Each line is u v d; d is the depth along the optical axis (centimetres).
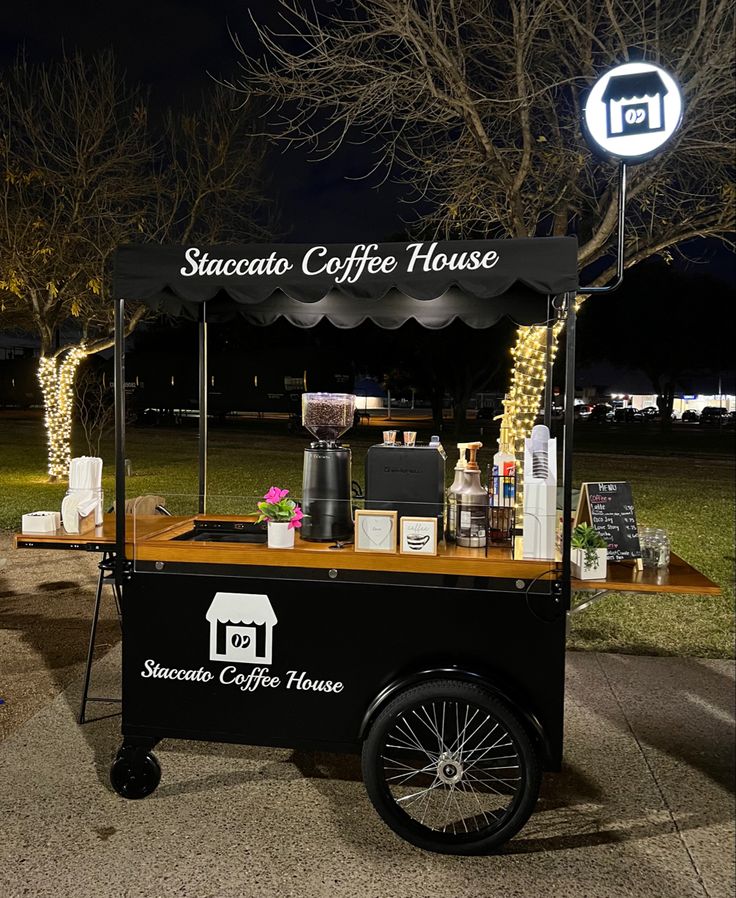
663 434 3275
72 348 1195
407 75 572
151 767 268
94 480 315
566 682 388
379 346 2608
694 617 506
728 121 586
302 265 238
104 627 470
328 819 261
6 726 328
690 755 310
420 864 236
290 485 1170
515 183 595
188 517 342
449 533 264
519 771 234
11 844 243
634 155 306
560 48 607
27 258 1070
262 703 253
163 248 243
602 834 254
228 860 236
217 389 2945
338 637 246
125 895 219
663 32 573
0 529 788
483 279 229
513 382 598
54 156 1072
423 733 245
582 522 280
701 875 232
